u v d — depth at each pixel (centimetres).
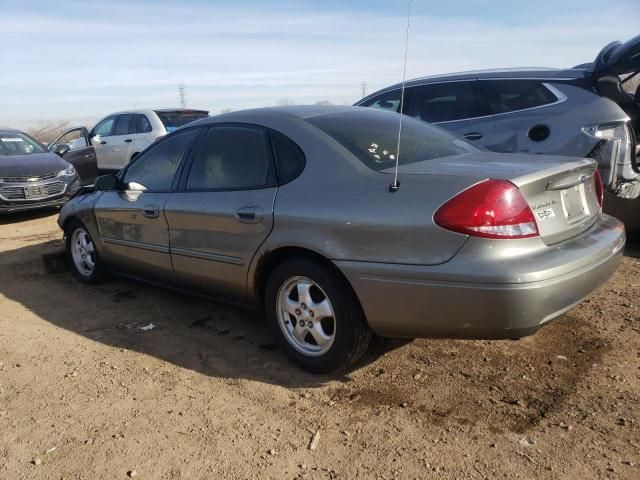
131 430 294
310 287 336
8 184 898
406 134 375
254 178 365
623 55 548
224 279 382
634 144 573
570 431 275
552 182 297
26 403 325
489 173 290
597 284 308
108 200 480
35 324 446
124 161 1242
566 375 328
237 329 421
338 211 311
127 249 466
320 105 412
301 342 347
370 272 298
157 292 511
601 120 567
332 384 332
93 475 260
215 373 353
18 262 636
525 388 316
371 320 307
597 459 254
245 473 257
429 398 311
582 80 597
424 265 283
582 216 325
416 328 296
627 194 557
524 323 273
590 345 363
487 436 275
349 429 287
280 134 361
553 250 286
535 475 246
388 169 320
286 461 264
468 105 658
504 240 271
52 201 945
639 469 246
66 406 320
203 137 413
